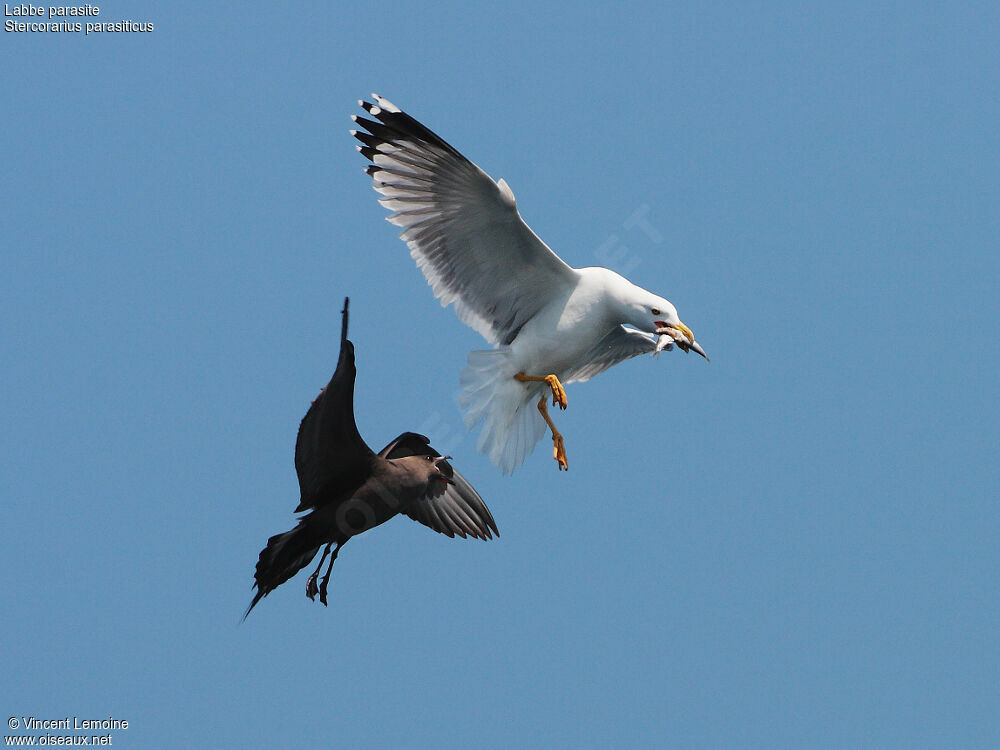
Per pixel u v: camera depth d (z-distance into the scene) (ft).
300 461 33.35
